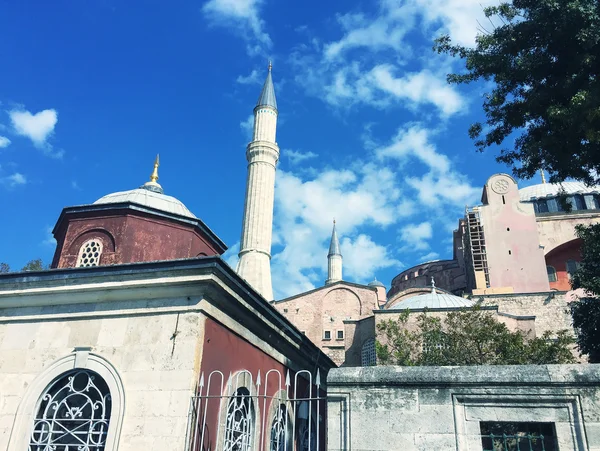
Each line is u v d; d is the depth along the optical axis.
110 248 13.77
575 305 18.92
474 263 36.25
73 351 9.48
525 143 13.12
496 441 6.78
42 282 9.94
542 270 35.06
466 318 18.16
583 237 16.27
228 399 9.74
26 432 9.04
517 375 6.71
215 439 9.13
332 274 67.06
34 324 10.01
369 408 6.97
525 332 22.45
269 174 43.81
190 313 9.14
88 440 8.79
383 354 18.05
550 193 45.19
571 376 6.56
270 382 12.23
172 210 16.52
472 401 6.79
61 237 15.05
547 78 12.32
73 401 9.50
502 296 31.77
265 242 42.00
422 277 49.25
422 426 6.74
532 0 12.27
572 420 6.44
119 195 16.34
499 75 12.44
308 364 15.11
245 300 10.45
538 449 6.60
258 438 10.87
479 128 13.63
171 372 8.74
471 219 37.94
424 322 18.98
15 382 9.55
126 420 8.60
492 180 38.81
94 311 9.71
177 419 8.34
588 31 10.62
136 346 9.18
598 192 42.97
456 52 13.25
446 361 16.92
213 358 9.43
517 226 36.81
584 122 10.48
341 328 40.75
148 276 9.38
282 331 12.61
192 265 9.08
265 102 46.00
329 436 6.98
